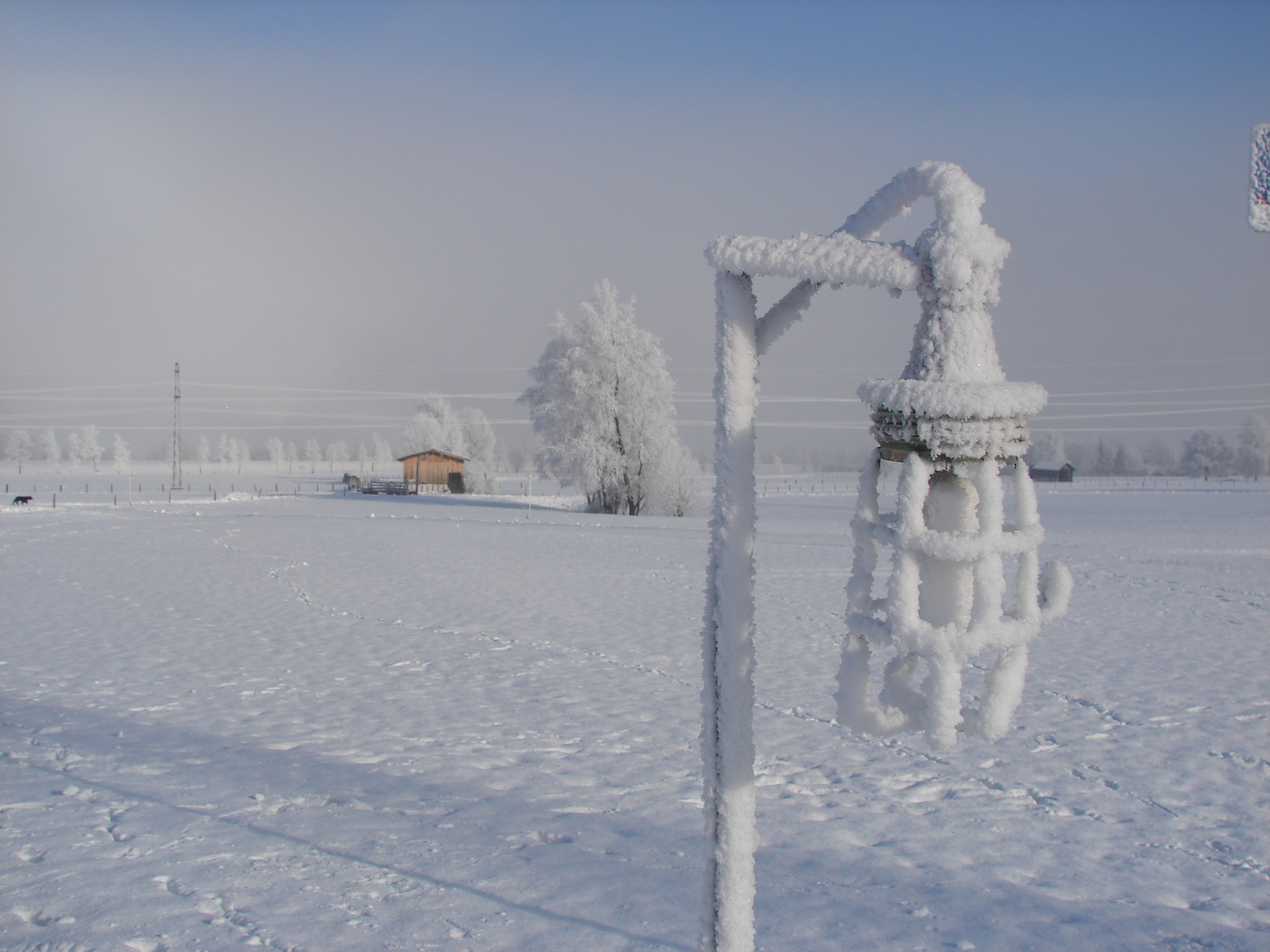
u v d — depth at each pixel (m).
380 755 8.21
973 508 1.61
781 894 5.50
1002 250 1.55
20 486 76.25
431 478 73.69
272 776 7.55
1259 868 6.00
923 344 1.61
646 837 6.33
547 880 5.55
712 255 1.79
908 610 1.53
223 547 27.58
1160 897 5.55
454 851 6.00
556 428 54.22
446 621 15.84
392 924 4.94
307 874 5.57
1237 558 26.44
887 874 5.85
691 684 11.24
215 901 5.19
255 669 11.88
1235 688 11.05
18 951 4.59
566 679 11.48
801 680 11.51
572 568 23.97
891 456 1.62
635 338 53.84
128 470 138.25
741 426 1.86
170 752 8.20
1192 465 130.25
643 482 53.84
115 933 4.79
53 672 11.53
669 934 4.84
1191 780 7.76
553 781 7.57
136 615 16.06
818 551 28.44
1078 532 36.12
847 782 7.70
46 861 5.70
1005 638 1.52
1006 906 5.37
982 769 8.05
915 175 1.66
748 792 1.91
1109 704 10.29
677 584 20.94
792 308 1.82
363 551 27.20
